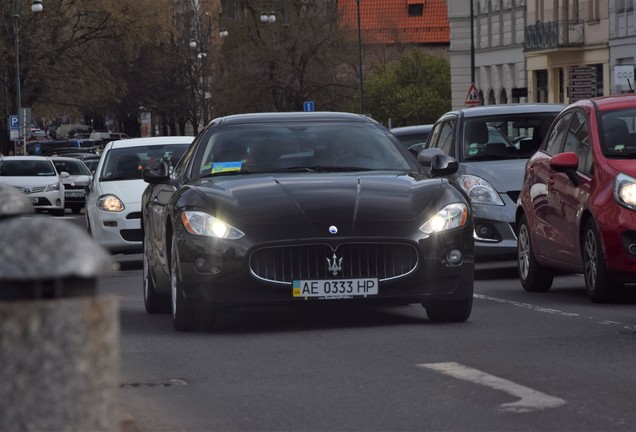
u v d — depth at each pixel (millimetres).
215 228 22203
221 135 25734
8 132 175625
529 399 15070
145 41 157875
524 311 25391
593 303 27453
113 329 7176
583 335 21141
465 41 182250
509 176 36406
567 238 28969
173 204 23500
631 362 18016
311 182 23266
